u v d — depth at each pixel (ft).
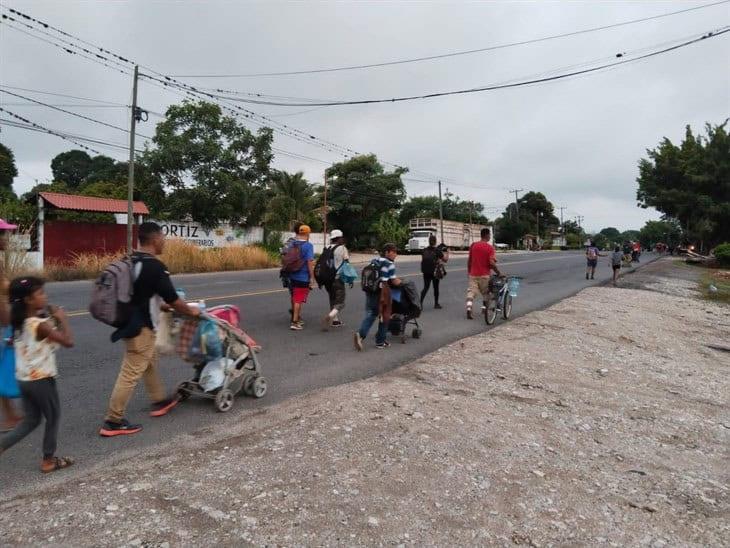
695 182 151.33
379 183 159.02
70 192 126.00
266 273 74.90
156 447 13.52
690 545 9.98
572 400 18.94
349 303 41.27
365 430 14.57
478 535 9.85
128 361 14.28
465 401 17.75
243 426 15.03
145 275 13.92
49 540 9.09
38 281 11.87
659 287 66.28
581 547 9.69
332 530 9.69
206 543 9.12
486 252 33.68
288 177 127.85
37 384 11.75
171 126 99.96
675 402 19.76
